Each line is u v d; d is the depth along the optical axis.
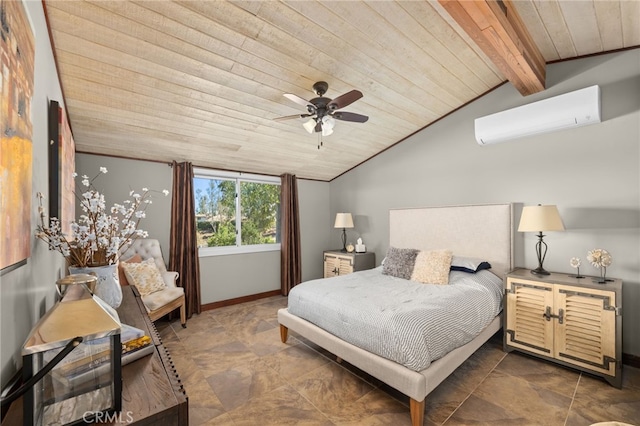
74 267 1.46
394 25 2.22
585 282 2.44
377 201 4.79
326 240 5.66
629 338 2.56
